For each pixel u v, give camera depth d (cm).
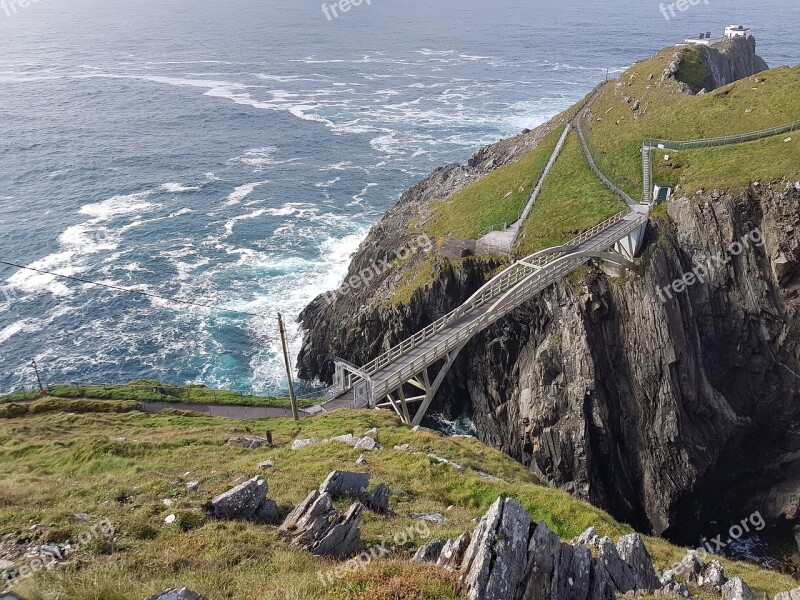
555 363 6894
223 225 11975
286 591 1631
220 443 4309
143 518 2206
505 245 8075
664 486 6494
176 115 19825
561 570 1925
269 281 9988
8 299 9400
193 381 7862
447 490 3475
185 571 1791
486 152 13538
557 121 12875
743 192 7088
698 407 6762
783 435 7000
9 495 2527
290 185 14100
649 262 7012
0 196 13100
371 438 4181
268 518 2342
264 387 7888
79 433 4919
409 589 1656
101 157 15700
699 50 13325
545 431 6700
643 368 6744
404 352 6062
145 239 11338
